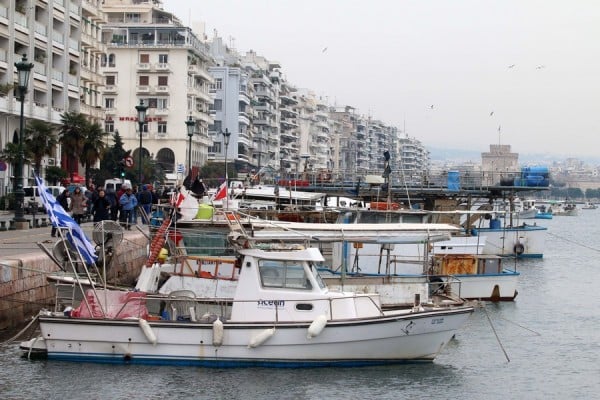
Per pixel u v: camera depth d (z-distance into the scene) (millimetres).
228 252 32594
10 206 63344
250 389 23672
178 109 125438
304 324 25000
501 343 31547
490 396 24547
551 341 32688
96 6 96062
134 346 25000
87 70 92812
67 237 27266
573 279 55375
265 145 178375
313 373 25219
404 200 69625
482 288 40406
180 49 125000
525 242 67938
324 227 30016
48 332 25203
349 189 65938
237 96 153000
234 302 25578
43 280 30906
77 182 76250
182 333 24984
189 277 28609
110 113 125125
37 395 22562
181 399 22656
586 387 26047
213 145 151375
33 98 77062
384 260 36812
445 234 30375
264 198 46406
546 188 68000
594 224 178000
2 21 70062
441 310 26172
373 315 26219
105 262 28406
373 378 25203
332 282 31594
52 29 80875
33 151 71812
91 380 23844
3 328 27750
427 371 26234
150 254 28766
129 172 94625
